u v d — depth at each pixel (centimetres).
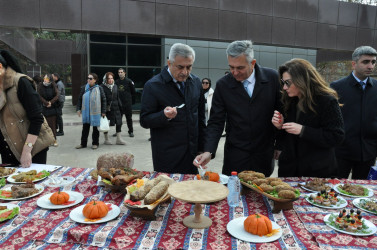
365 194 229
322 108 235
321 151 251
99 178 241
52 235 172
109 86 731
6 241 167
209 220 187
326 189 230
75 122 1173
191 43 1495
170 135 279
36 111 276
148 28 1335
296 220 190
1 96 268
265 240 165
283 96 251
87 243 168
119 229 176
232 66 245
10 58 269
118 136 761
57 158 622
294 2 1562
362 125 331
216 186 184
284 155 263
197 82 293
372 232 173
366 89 331
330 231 177
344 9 1677
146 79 1476
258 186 215
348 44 1717
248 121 269
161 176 221
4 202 216
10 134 277
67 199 210
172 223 186
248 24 1487
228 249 158
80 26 1251
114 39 1416
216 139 272
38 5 1199
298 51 1727
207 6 1404
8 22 1178
